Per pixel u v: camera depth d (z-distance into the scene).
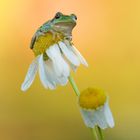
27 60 1.12
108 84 1.08
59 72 0.43
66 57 0.44
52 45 0.44
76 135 0.96
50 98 1.02
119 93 1.07
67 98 1.02
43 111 1.01
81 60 0.44
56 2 1.12
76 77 1.09
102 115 0.41
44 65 0.44
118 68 1.10
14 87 1.07
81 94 0.41
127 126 0.93
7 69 1.10
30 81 0.45
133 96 1.06
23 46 1.12
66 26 0.44
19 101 1.02
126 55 1.12
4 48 1.12
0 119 1.00
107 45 1.12
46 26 0.44
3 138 0.99
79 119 0.98
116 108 1.03
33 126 1.00
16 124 0.99
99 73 1.11
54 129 0.98
